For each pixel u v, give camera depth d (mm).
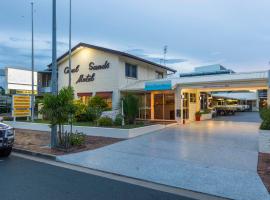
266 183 7059
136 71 26578
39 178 7652
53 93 12062
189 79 21766
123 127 16062
